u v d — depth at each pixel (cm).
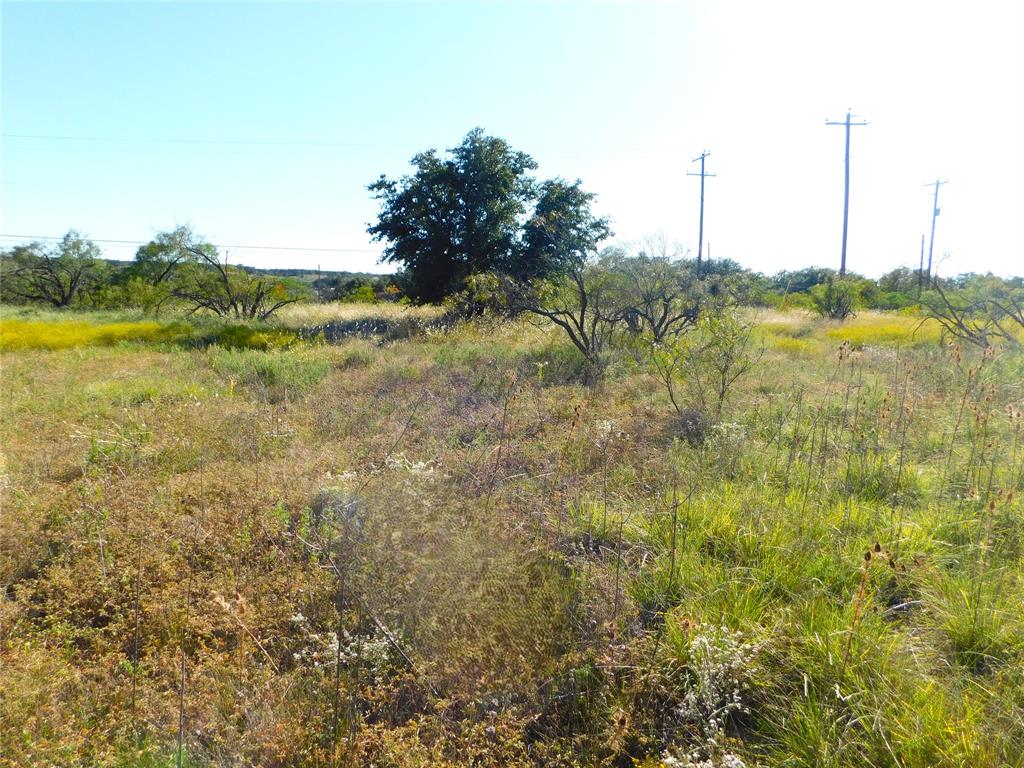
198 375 1006
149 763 246
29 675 282
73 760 243
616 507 451
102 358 1212
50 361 1158
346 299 3634
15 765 236
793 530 392
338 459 567
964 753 220
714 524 403
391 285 3309
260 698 278
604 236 2105
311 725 261
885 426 606
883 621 311
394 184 2197
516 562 359
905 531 392
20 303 3120
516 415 718
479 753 248
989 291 1249
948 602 310
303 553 402
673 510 388
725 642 277
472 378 930
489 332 1441
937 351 1108
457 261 2170
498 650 292
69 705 275
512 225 2114
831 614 305
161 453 589
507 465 557
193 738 260
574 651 292
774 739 251
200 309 2611
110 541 416
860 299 2386
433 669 291
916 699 248
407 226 2169
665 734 254
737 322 835
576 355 1110
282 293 2602
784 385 880
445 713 273
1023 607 302
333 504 445
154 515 448
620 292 1120
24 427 682
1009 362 895
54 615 337
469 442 647
